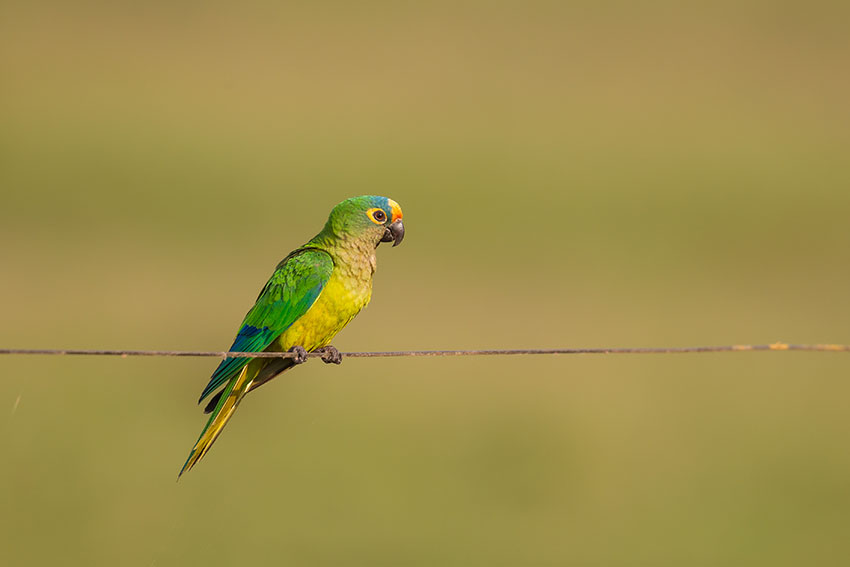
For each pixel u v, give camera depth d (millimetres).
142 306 23609
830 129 57656
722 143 54344
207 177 44906
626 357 22781
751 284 29562
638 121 60406
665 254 33562
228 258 30172
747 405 20422
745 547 14852
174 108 61250
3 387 18250
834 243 35594
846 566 14422
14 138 48656
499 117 61719
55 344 20625
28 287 25547
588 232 36906
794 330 24469
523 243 34562
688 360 23062
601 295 27578
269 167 47562
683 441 18531
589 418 19641
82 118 55875
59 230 33875
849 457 17984
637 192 44000
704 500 16469
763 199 42531
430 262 30922
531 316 24953
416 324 23734
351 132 56719
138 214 37094
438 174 47156
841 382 21875
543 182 45688
